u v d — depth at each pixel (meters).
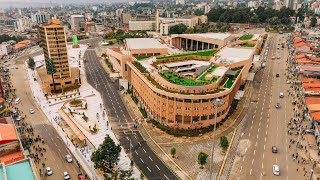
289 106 156.38
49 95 184.88
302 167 102.81
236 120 139.50
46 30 183.75
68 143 124.06
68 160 109.75
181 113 128.25
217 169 102.50
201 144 119.00
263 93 175.62
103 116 149.38
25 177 70.62
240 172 100.38
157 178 98.62
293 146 116.38
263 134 126.12
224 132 128.12
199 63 178.62
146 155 112.75
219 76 145.00
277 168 99.62
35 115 154.62
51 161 110.69
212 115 131.00
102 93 186.38
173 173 101.38
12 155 98.56
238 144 118.31
